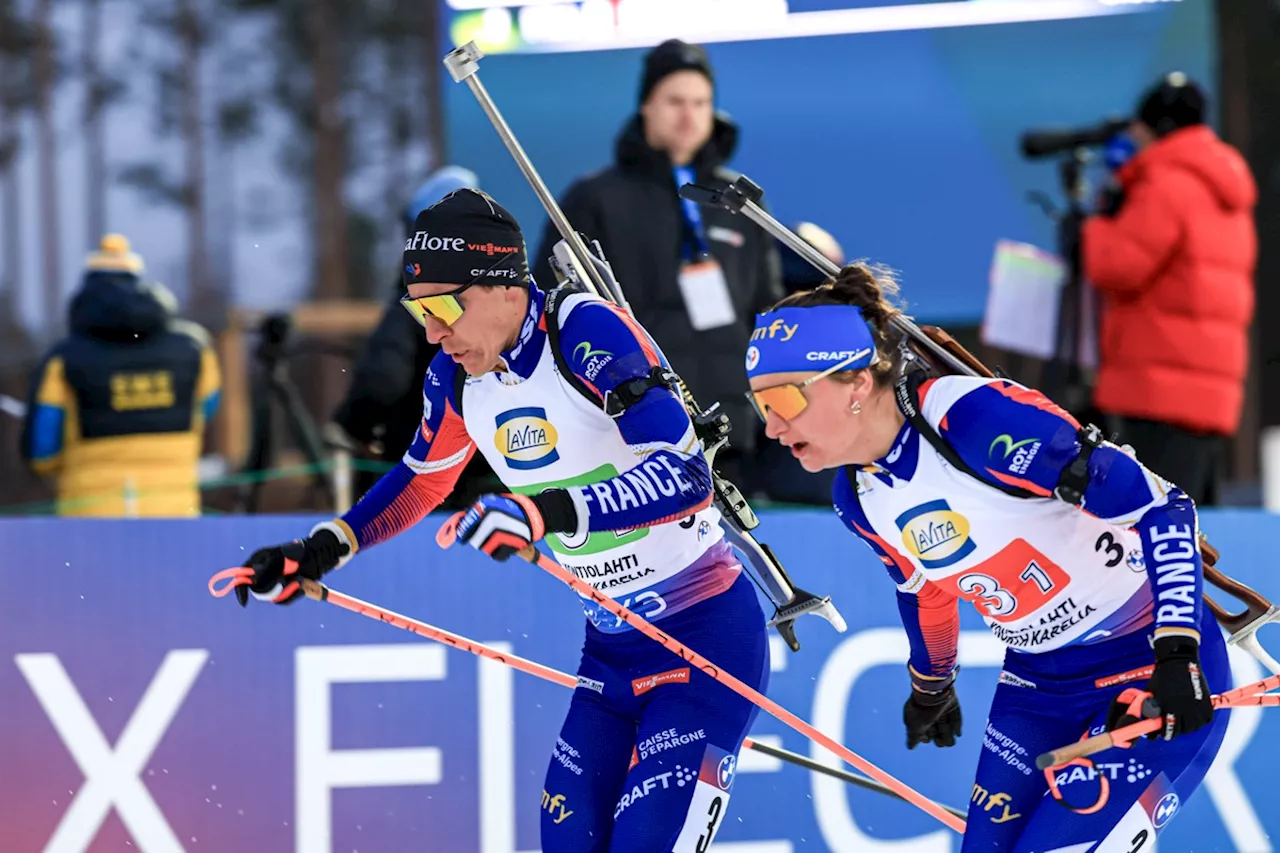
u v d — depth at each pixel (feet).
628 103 72.43
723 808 34.32
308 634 45.78
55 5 92.38
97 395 55.11
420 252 31.83
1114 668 32.17
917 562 31.99
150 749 44.65
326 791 45.42
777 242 56.13
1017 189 74.08
